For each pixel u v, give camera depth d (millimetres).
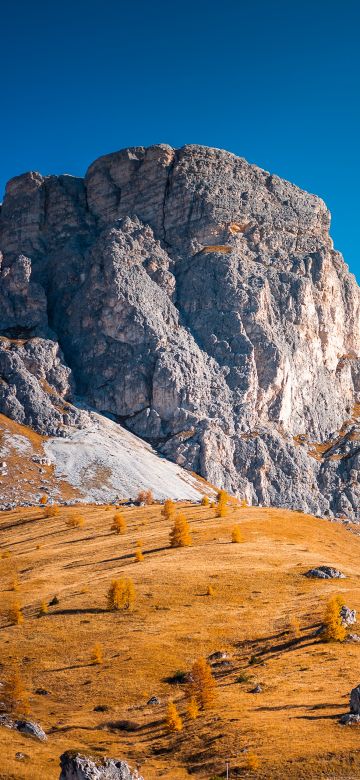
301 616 124250
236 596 137625
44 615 137125
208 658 112688
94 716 98438
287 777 71375
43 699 105625
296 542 180000
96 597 142500
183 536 172500
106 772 67250
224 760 77312
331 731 79562
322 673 99875
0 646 124688
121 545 180375
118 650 117875
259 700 93562
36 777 75062
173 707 90188
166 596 139250
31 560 177625
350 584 142500
